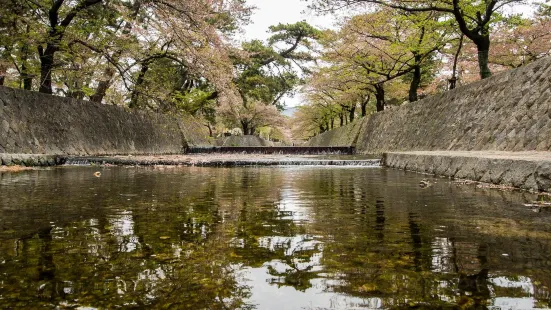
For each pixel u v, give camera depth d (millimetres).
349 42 15086
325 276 1271
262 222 2234
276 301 1060
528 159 3934
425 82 21344
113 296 1101
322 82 19828
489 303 1043
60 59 12258
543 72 6641
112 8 11594
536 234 1908
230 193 3773
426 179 5457
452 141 9391
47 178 5535
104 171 7289
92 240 1769
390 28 14000
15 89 9617
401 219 2340
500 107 7707
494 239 1801
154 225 2135
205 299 1079
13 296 1097
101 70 12695
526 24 12781
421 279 1239
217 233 1934
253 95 23219
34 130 9875
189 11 10180
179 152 19625
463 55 15406
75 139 11477
